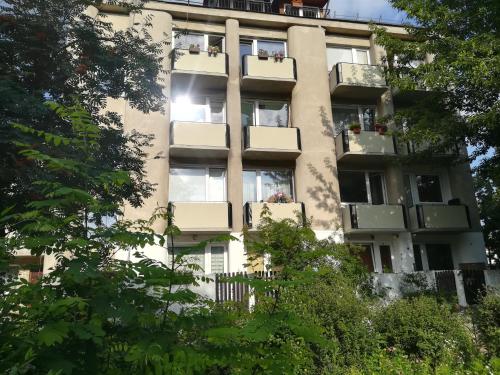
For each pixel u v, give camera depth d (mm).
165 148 15281
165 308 2691
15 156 7395
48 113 7914
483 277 13297
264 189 16812
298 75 17453
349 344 5859
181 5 17172
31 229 2645
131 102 10727
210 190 16203
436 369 5645
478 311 7402
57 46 8938
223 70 16500
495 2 11375
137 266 2748
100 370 2418
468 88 12750
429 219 16422
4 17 8438
